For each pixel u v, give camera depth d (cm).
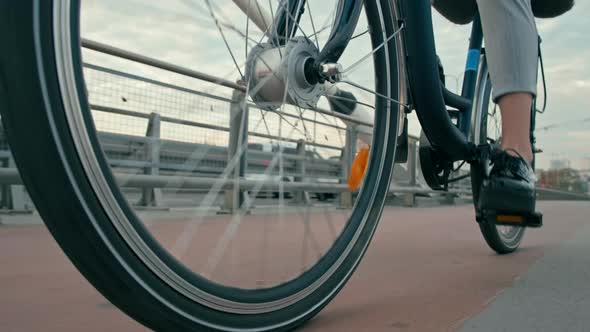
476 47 192
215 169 209
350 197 144
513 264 213
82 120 72
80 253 74
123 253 76
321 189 164
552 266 207
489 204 167
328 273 125
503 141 167
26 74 67
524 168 164
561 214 598
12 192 346
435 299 150
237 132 149
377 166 145
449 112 184
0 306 139
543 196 1916
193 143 222
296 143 153
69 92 71
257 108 134
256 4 127
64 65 71
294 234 183
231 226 183
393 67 148
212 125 183
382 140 146
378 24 143
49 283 167
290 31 132
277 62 126
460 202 934
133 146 253
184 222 168
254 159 160
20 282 168
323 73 130
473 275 188
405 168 589
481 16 165
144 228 81
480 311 136
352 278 182
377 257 233
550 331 119
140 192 132
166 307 83
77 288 160
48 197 70
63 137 70
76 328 120
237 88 135
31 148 69
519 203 163
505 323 125
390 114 148
